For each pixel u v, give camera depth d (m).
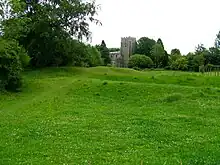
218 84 40.22
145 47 123.62
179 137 17.89
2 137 17.48
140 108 26.83
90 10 57.06
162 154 14.88
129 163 13.58
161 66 102.31
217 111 25.62
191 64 90.88
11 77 36.59
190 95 30.89
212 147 15.98
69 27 56.81
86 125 20.30
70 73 51.56
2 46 36.44
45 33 54.31
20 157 14.28
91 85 35.72
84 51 60.31
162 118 22.72
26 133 18.23
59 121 21.53
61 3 55.41
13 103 30.06
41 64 58.03
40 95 33.94
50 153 14.78
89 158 14.16
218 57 96.19
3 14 39.28
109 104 28.72
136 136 17.94
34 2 55.25
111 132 18.69
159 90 33.06
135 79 44.62
